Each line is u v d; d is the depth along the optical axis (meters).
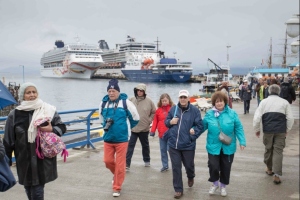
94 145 8.80
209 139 5.00
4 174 3.29
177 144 4.98
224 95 4.96
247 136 10.23
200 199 4.91
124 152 5.12
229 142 4.86
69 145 7.84
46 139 3.64
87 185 5.55
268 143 5.77
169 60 98.88
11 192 5.16
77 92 68.50
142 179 5.92
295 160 7.04
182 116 5.01
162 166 6.77
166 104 6.38
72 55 107.44
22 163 3.65
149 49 115.81
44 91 70.06
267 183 5.64
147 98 6.58
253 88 29.06
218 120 4.93
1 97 3.57
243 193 5.16
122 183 5.57
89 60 107.44
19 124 3.64
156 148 8.68
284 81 11.05
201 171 6.43
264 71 72.56
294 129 10.63
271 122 5.64
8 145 3.68
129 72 108.44
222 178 5.04
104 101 5.21
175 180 4.99
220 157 5.02
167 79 95.81
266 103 5.73
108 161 5.17
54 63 117.56
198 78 105.19
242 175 6.12
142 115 6.50
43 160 3.69
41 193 3.75
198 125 4.97
